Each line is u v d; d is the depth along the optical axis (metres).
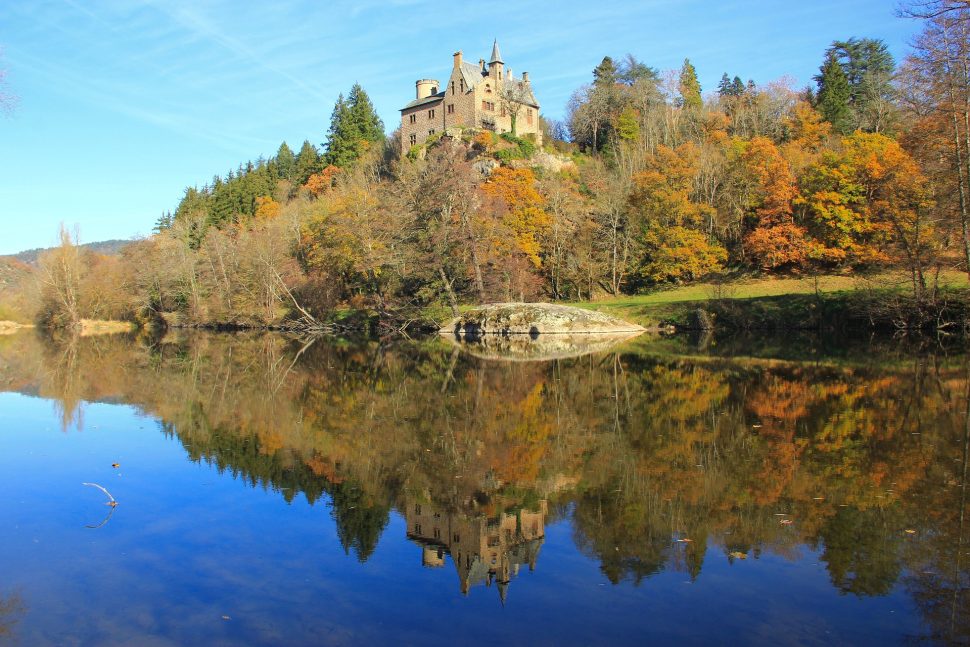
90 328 82.00
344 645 7.25
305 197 100.00
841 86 86.50
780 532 10.20
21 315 89.25
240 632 7.54
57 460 15.37
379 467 14.52
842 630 7.39
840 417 18.16
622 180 74.56
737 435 16.44
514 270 59.12
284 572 9.21
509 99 94.44
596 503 11.77
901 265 44.09
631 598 8.23
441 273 56.47
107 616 7.95
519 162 83.69
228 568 9.34
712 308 52.03
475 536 10.37
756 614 7.80
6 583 8.87
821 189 61.16
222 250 77.38
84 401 23.78
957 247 39.31
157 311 85.31
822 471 13.15
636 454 14.97
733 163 69.56
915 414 18.34
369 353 41.72
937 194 38.06
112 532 10.80
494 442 16.59
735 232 69.38
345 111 113.69
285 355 41.53
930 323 40.78
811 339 42.75
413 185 60.00
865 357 32.09
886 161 56.72
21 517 11.52
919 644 7.09
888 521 10.47
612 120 98.81
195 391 25.95
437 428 18.39
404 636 7.44
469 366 32.44
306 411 21.27
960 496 11.55
